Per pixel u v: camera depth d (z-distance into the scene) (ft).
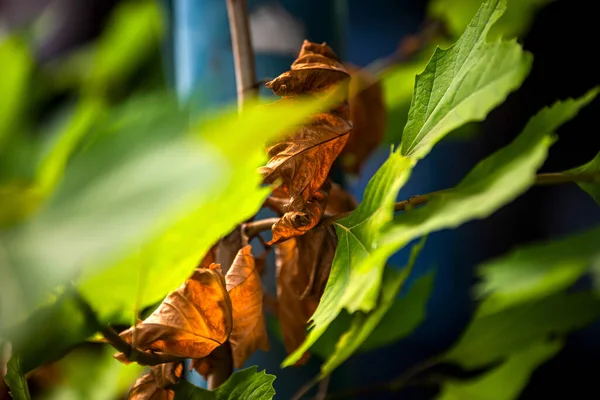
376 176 1.70
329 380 2.28
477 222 4.12
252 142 1.23
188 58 2.39
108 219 1.22
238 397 1.76
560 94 4.04
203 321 1.73
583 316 2.40
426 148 1.64
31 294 1.23
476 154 4.08
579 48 3.99
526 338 2.42
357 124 2.36
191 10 2.38
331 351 2.23
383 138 2.56
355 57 4.36
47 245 1.26
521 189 1.50
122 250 1.18
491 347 2.44
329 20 2.41
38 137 1.50
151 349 1.73
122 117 1.36
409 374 2.42
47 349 1.59
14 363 1.64
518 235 4.09
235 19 2.05
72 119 1.49
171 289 1.57
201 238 1.47
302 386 2.33
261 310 1.83
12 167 1.47
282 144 1.77
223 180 1.20
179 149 1.25
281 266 1.89
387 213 1.61
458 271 4.11
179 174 1.21
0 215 1.42
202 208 1.40
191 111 1.34
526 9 3.06
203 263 1.85
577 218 3.99
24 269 1.25
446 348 4.11
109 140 1.33
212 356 1.83
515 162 1.56
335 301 1.67
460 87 1.69
